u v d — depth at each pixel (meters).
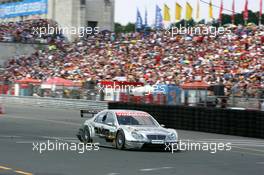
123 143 18.36
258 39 49.31
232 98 29.78
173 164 14.99
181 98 32.72
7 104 56.22
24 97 54.69
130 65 55.34
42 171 12.92
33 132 25.69
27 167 13.60
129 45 61.25
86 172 12.94
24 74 65.56
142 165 14.53
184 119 30.84
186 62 50.09
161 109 32.25
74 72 59.25
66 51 68.25
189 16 61.34
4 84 58.94
